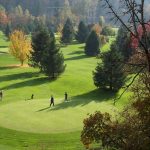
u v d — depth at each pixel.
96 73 77.19
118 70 74.06
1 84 82.62
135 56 13.88
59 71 88.94
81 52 139.88
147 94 15.05
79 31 165.25
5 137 38.19
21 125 41.91
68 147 35.75
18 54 107.38
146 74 14.27
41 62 89.62
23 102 54.12
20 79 88.00
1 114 46.00
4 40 183.75
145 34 12.86
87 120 17.16
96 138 16.84
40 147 35.91
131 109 16.22
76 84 83.69
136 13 12.73
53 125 42.34
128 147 15.07
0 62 114.69
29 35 197.75
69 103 53.56
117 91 75.62
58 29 199.75
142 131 15.02
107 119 17.00
